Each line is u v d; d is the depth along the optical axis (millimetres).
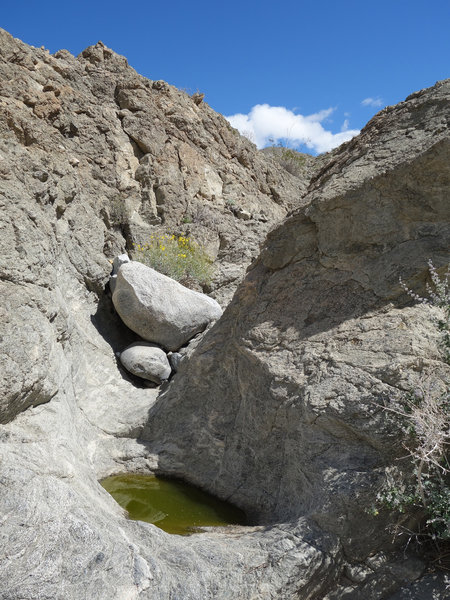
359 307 4020
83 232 7098
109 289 7016
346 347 3783
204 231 9672
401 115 4641
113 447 4930
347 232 4332
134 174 9188
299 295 4500
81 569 2445
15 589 2238
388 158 4258
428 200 3930
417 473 2916
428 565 3139
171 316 6371
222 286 9320
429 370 3340
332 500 3102
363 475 3127
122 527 3090
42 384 4043
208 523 3920
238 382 4621
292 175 15148
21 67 7668
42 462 3281
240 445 4398
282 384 3980
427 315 3680
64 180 7012
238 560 2865
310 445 3500
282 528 3215
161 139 9742
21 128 6832
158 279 6484
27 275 4621
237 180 11375
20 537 2447
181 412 5043
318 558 2986
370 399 3328
